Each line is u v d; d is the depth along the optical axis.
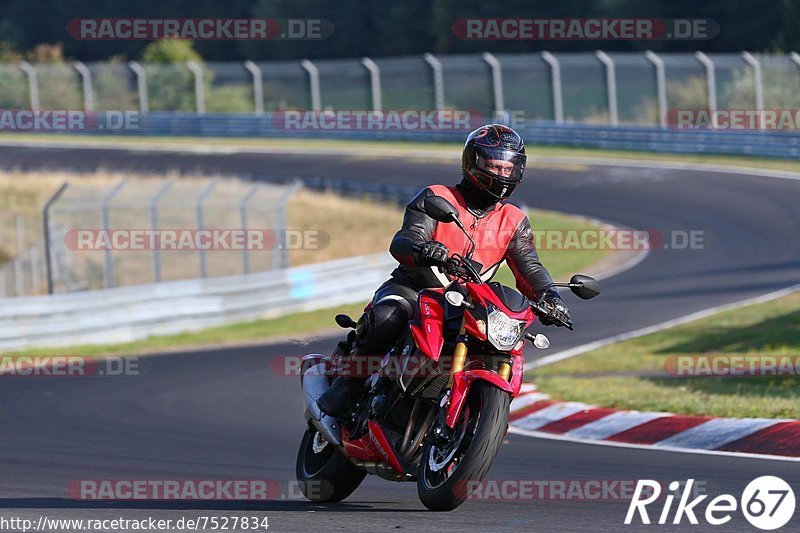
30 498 23.84
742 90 148.50
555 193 125.44
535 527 19.53
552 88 169.75
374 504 23.48
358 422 22.59
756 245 93.19
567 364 49.50
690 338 53.84
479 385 20.88
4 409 41.81
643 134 147.62
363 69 183.00
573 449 30.72
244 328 71.94
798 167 128.00
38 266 93.56
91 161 158.25
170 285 71.12
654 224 106.06
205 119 182.12
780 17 186.50
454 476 20.12
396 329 22.16
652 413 34.16
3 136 191.00
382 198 126.94
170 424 38.03
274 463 29.66
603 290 78.12
